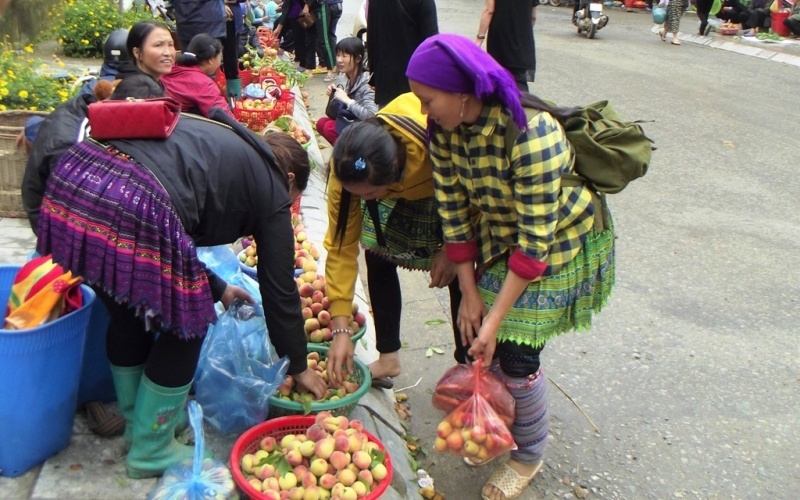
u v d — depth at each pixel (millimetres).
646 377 3930
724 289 4895
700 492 3146
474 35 15016
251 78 8453
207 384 2809
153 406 2455
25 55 8086
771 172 7242
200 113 4906
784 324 4504
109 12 9797
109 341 2543
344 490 2396
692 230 5793
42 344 2377
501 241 2666
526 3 6773
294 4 11219
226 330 2889
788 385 3908
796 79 12039
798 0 16328
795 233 5812
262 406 2791
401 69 5887
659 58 13422
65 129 2701
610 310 4578
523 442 2895
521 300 2637
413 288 4816
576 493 3094
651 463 3303
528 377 2771
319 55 11125
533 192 2383
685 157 7570
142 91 2980
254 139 2480
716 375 3967
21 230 4500
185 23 6230
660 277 5023
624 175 2631
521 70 6973
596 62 12680
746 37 15805
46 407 2480
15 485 2473
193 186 2307
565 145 2455
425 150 2691
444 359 4004
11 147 4504
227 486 2375
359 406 3229
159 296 2242
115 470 2584
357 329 3305
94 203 2225
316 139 7828
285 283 2566
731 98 10320
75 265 2246
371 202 2898
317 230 5184
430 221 3045
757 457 3367
